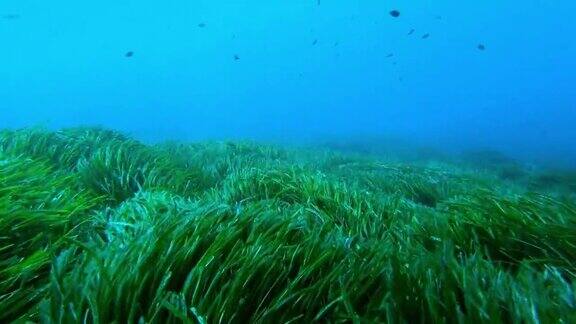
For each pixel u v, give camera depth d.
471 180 8.71
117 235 3.02
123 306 2.07
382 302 2.25
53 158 6.45
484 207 3.77
